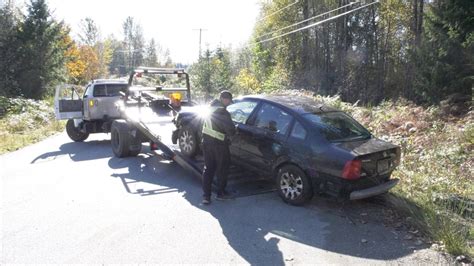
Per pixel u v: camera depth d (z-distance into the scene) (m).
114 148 9.02
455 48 14.69
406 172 6.79
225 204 5.62
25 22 27.48
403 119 11.37
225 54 42.22
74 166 8.01
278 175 5.71
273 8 36.25
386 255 4.04
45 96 26.34
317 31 33.03
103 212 5.22
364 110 13.66
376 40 29.58
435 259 3.94
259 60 41.59
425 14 16.62
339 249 4.17
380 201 5.60
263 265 3.79
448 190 5.97
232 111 6.57
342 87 28.78
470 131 8.81
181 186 6.54
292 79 33.06
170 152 7.34
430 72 15.76
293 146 5.44
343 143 5.24
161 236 4.45
